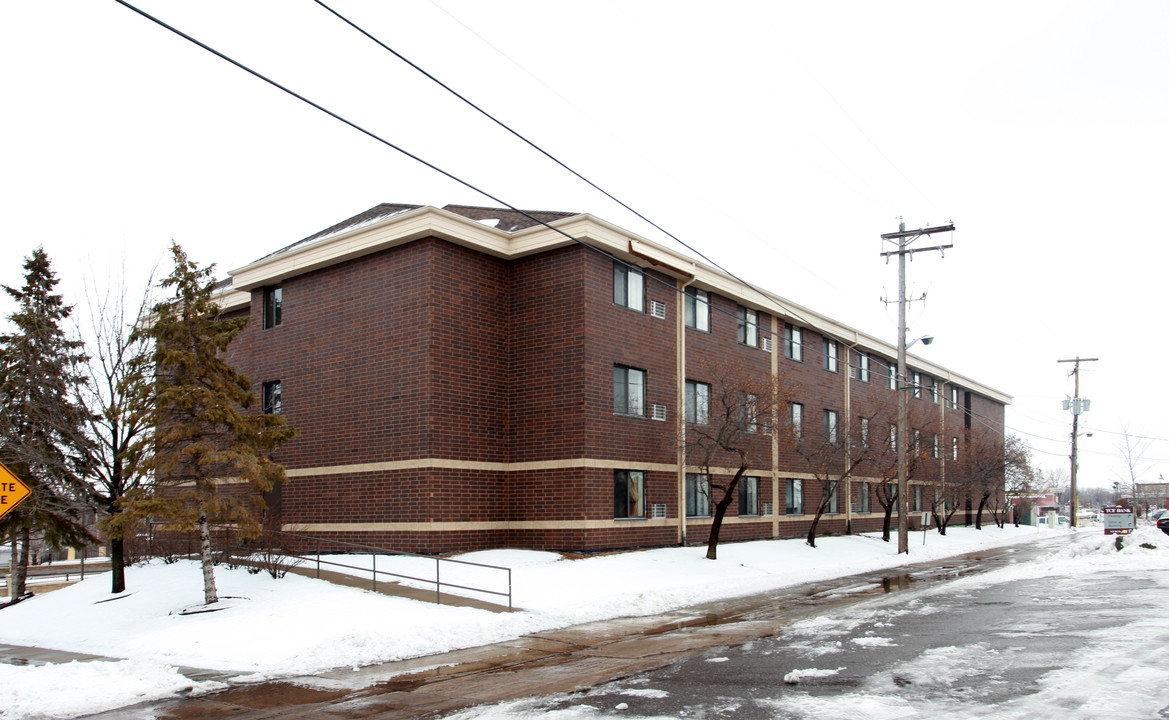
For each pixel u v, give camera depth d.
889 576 24.50
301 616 15.56
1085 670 9.30
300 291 26.84
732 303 31.50
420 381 23.12
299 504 25.77
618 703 8.98
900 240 33.19
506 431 25.11
